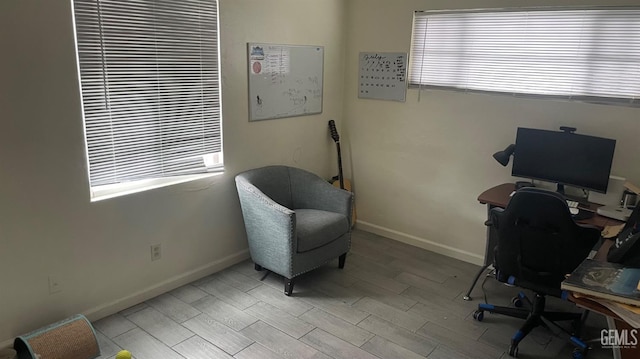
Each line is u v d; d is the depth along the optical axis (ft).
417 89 12.31
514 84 10.75
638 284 5.21
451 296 10.28
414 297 10.18
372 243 13.28
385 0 12.43
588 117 9.86
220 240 11.18
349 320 9.18
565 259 7.55
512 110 10.84
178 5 9.25
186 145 10.05
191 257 10.57
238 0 10.36
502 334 8.86
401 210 13.35
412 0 11.92
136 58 8.77
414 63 12.29
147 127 9.24
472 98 11.39
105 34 8.22
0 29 6.90
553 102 10.25
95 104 8.33
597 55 9.62
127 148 9.00
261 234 10.23
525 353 8.29
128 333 8.54
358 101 13.61
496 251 8.40
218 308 9.50
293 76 12.16
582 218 8.65
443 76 11.82
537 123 10.54
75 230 8.35
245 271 11.23
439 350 8.30
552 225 7.39
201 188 10.45
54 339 7.39
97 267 8.81
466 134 11.68
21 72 7.22
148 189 9.38
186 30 9.50
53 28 7.47
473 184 11.82
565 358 8.18
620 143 9.57
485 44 10.99
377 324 9.06
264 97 11.48
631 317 4.92
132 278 9.45
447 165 12.17
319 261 10.40
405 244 13.28
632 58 9.27
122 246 9.14
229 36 10.34
